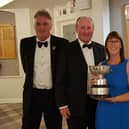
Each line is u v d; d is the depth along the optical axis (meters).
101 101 2.41
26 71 2.70
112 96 2.34
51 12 6.72
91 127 2.71
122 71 2.32
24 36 7.00
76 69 2.63
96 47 2.76
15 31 7.05
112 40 2.37
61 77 2.61
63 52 2.63
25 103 2.68
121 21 4.62
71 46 2.68
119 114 2.31
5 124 5.11
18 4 6.43
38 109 2.73
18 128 4.82
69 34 6.46
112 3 4.75
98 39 4.85
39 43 2.66
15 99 7.12
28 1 6.14
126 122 2.31
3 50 7.12
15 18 7.00
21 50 2.75
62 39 2.69
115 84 2.32
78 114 2.63
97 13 4.84
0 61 7.16
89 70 2.54
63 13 6.34
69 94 2.66
